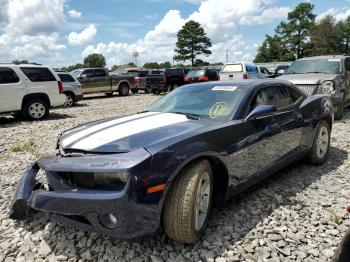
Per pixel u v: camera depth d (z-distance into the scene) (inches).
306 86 355.3
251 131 151.4
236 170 143.4
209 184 130.2
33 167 146.0
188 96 175.0
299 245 124.7
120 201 107.5
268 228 135.9
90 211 111.0
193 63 3599.9
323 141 216.1
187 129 133.6
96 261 119.3
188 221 116.9
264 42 2915.8
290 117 182.5
